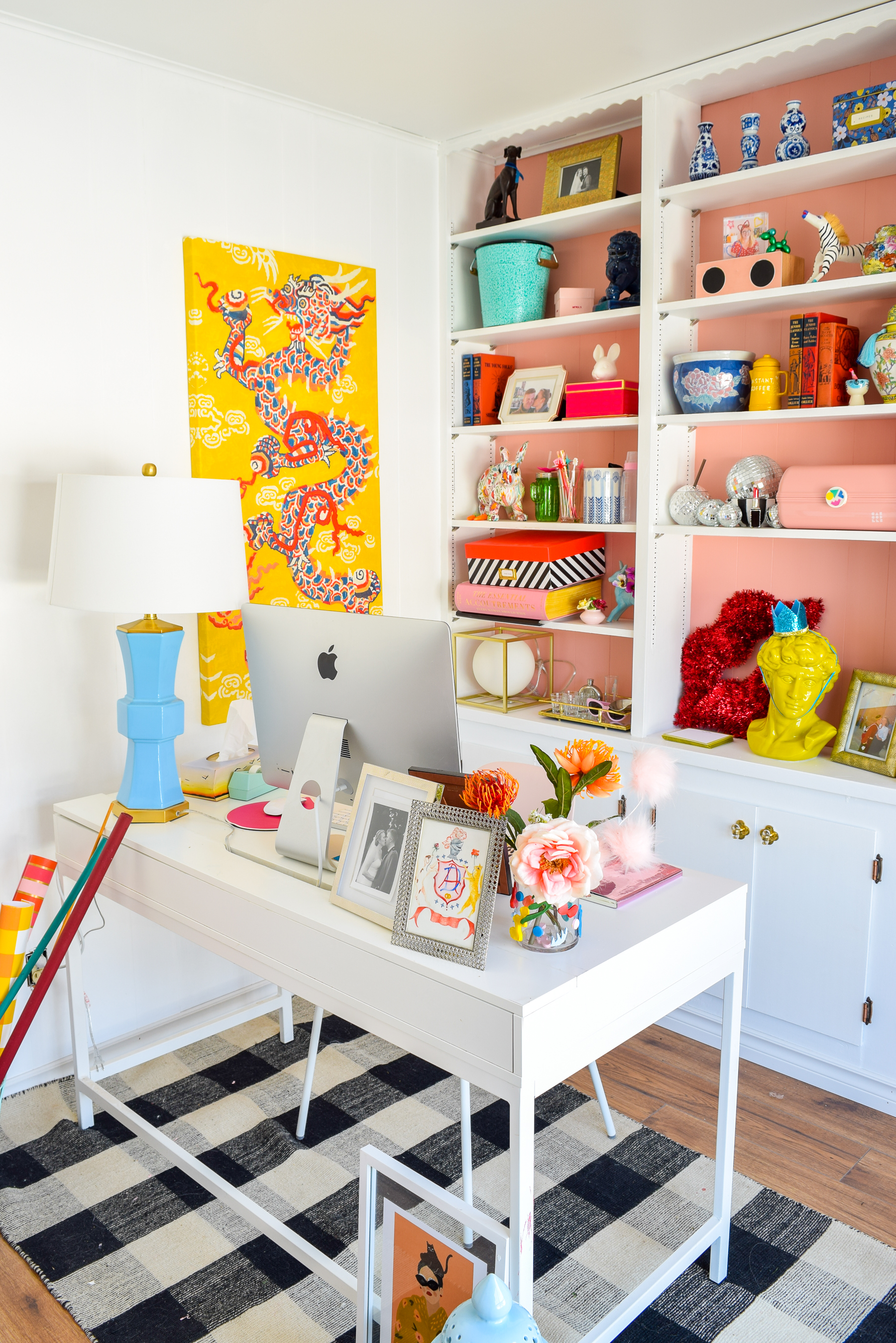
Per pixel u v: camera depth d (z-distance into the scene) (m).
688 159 2.84
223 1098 2.51
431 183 3.27
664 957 1.62
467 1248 1.43
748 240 2.66
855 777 2.47
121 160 2.49
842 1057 2.54
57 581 2.11
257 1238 2.04
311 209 2.92
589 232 3.18
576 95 2.83
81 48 2.39
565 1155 2.28
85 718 2.58
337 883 1.72
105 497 2.04
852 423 2.68
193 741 2.80
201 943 1.96
